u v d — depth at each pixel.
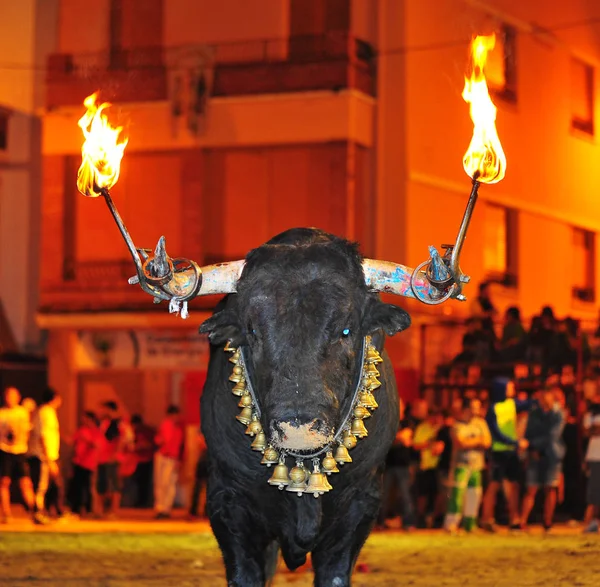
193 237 30.91
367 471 7.65
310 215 29.77
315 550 7.91
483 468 19.95
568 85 36.44
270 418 6.57
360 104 29.66
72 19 32.03
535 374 24.33
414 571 13.56
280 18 30.27
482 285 26.56
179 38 31.17
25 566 14.23
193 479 23.11
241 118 30.39
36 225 33.28
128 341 31.00
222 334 7.05
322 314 6.78
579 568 13.77
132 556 15.50
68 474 30.41
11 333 33.12
